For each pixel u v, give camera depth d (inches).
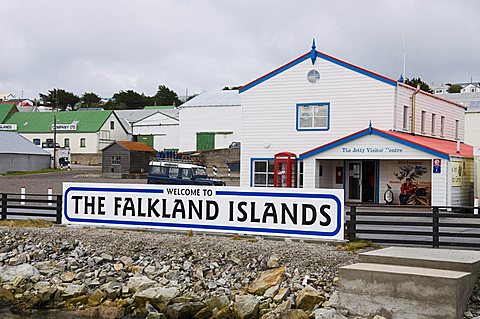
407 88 1424.7
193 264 698.2
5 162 2522.1
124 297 645.3
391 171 1339.8
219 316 578.6
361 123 1390.3
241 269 676.1
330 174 1405.0
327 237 720.3
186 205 802.8
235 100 2714.1
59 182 1935.3
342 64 1405.0
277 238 761.0
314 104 1429.6
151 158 2206.0
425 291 506.9
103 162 2335.1
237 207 771.4
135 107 5994.1
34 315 615.5
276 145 1462.8
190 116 2743.6
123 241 771.4
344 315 540.1
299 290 607.2
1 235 833.5
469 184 1307.8
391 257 566.3
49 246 791.1
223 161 2405.3
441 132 1626.5
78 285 673.0
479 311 514.3
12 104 3663.9
